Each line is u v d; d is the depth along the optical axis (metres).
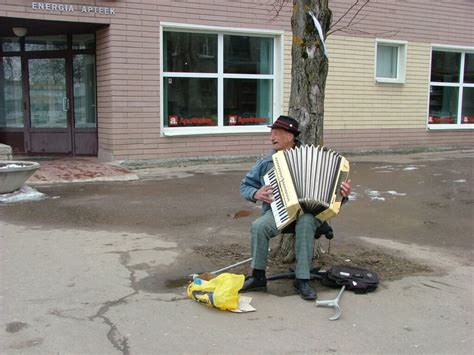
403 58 14.48
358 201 8.16
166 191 8.69
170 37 11.44
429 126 15.16
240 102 12.43
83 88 12.14
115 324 3.70
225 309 3.95
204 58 11.87
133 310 3.94
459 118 15.83
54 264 4.93
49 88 12.35
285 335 3.60
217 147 12.03
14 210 7.17
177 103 11.66
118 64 10.73
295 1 4.91
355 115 13.85
